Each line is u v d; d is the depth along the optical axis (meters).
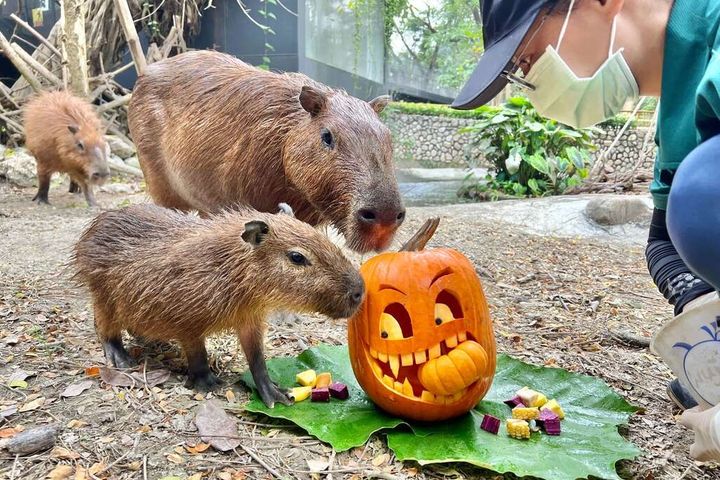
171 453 0.79
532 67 0.75
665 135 0.75
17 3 4.50
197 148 1.19
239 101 1.15
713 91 0.56
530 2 0.69
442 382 0.83
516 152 3.55
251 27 4.14
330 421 0.86
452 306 0.90
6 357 1.06
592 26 0.70
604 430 0.89
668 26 0.70
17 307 1.33
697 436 0.64
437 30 6.02
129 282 0.95
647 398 1.05
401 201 1.01
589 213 2.62
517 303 1.60
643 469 0.83
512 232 2.45
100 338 1.06
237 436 0.83
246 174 1.14
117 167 3.64
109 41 4.23
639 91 0.76
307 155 1.05
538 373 1.06
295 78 1.17
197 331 0.92
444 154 5.77
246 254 0.87
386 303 0.86
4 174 3.48
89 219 2.46
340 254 0.87
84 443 0.80
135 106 1.35
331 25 4.60
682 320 0.65
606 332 1.38
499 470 0.75
